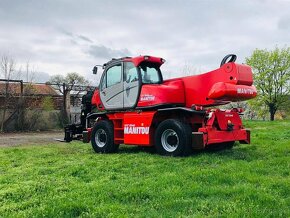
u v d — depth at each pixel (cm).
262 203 477
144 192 538
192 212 455
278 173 673
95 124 1082
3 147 1240
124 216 437
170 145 923
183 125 895
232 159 830
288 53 3878
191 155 906
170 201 497
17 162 857
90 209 471
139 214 450
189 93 977
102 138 1065
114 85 1068
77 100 2533
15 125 2223
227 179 615
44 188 584
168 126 914
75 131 1337
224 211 448
